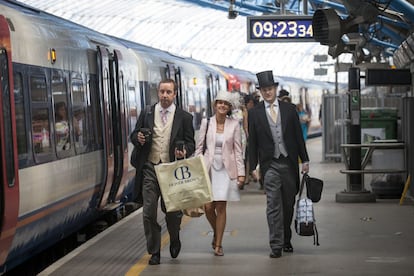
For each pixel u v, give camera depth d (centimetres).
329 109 2883
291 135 1054
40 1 4325
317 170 2586
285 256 1083
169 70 2155
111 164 1427
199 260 1057
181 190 984
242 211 1584
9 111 886
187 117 1017
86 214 1309
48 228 1077
